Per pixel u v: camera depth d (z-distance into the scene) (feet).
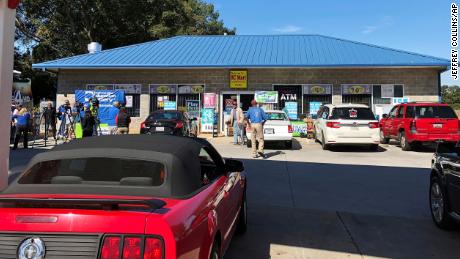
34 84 132.46
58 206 9.01
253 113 44.39
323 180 32.63
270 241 18.35
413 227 20.74
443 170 20.01
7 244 8.46
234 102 73.41
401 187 30.19
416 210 24.00
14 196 10.31
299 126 71.56
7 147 19.02
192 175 11.91
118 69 74.64
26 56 128.36
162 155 11.64
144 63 72.59
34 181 11.38
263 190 28.89
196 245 9.72
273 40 85.81
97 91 71.36
